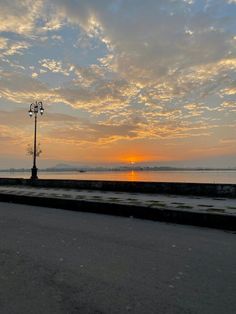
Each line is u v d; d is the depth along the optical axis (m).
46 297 4.46
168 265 5.89
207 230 9.32
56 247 7.23
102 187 21.64
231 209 10.95
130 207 12.02
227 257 6.42
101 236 8.41
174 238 8.20
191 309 4.08
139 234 8.69
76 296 4.49
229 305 4.20
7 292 4.64
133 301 4.33
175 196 16.52
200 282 5.02
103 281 5.07
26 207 15.10
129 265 5.89
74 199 14.30
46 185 26.12
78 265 5.90
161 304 4.23
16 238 8.16
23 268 5.74
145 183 19.17
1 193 18.25
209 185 16.61
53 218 11.56
